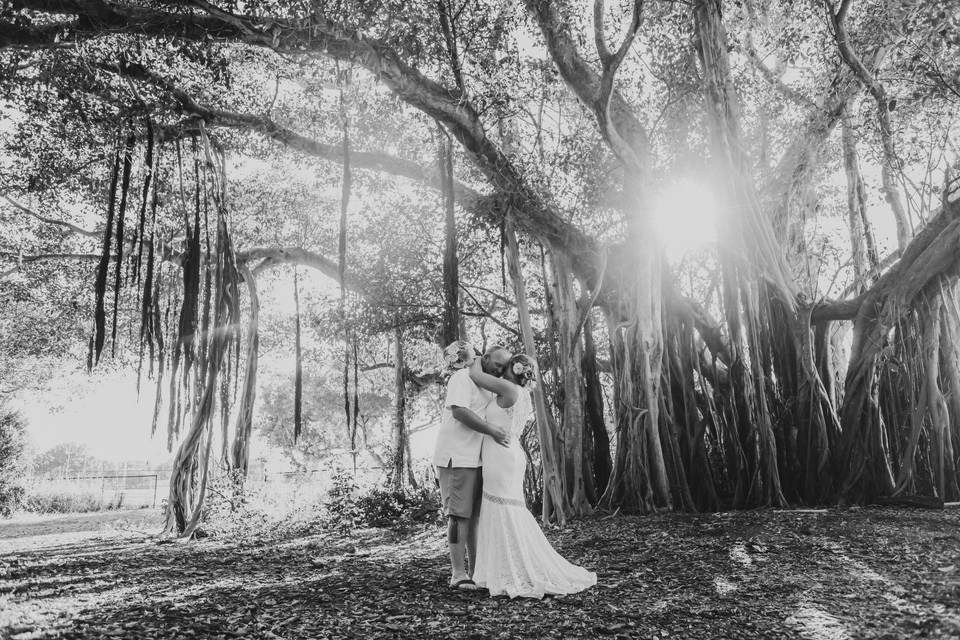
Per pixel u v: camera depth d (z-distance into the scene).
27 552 9.18
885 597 3.71
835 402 9.55
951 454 8.59
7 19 8.80
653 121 11.62
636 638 3.29
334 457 13.35
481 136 10.19
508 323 16.50
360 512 12.50
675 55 10.95
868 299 9.14
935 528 5.99
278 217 17.12
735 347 9.49
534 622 3.64
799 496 9.02
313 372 22.17
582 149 11.20
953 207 8.59
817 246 12.86
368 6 8.45
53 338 18.88
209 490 12.69
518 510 4.50
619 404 10.16
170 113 10.88
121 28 8.73
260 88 13.45
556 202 11.17
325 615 3.91
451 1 9.55
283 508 13.38
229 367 12.01
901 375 9.14
